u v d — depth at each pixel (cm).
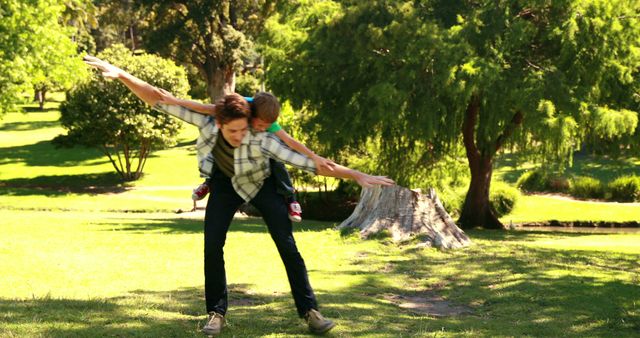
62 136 3925
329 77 2200
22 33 3022
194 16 5169
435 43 2012
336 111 2256
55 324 526
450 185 2872
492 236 1875
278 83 2330
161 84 3809
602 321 663
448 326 615
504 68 2109
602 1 2028
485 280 914
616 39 2052
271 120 473
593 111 2031
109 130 3866
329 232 1344
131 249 1183
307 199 3144
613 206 3106
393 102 2000
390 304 745
